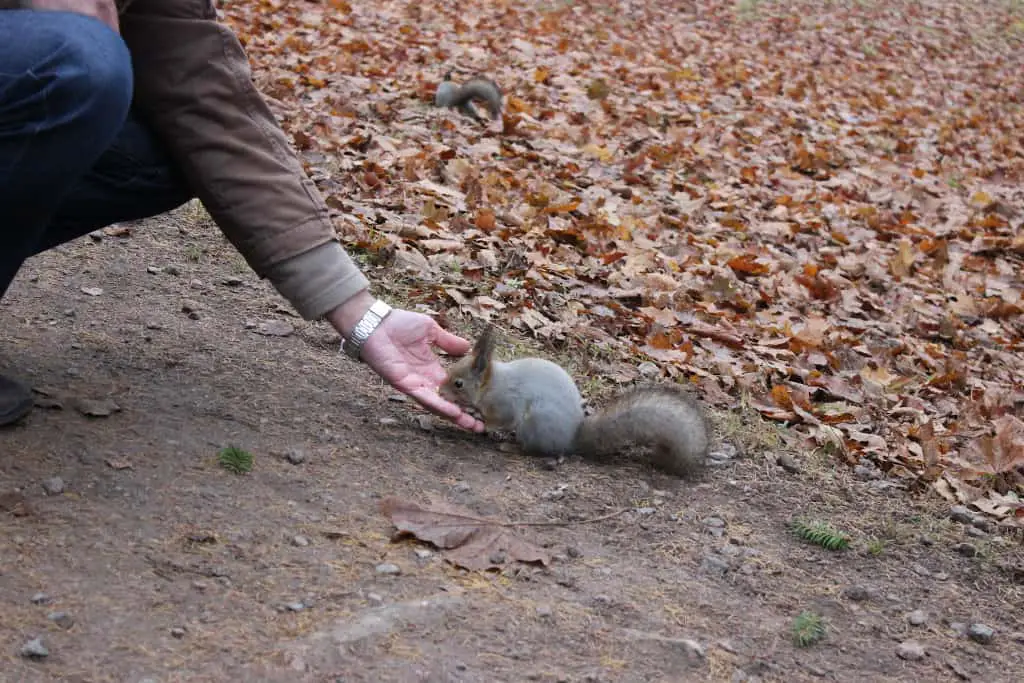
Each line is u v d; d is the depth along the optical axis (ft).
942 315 14.19
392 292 11.53
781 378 11.84
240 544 8.80
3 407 9.29
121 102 8.87
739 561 9.36
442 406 9.62
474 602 8.72
